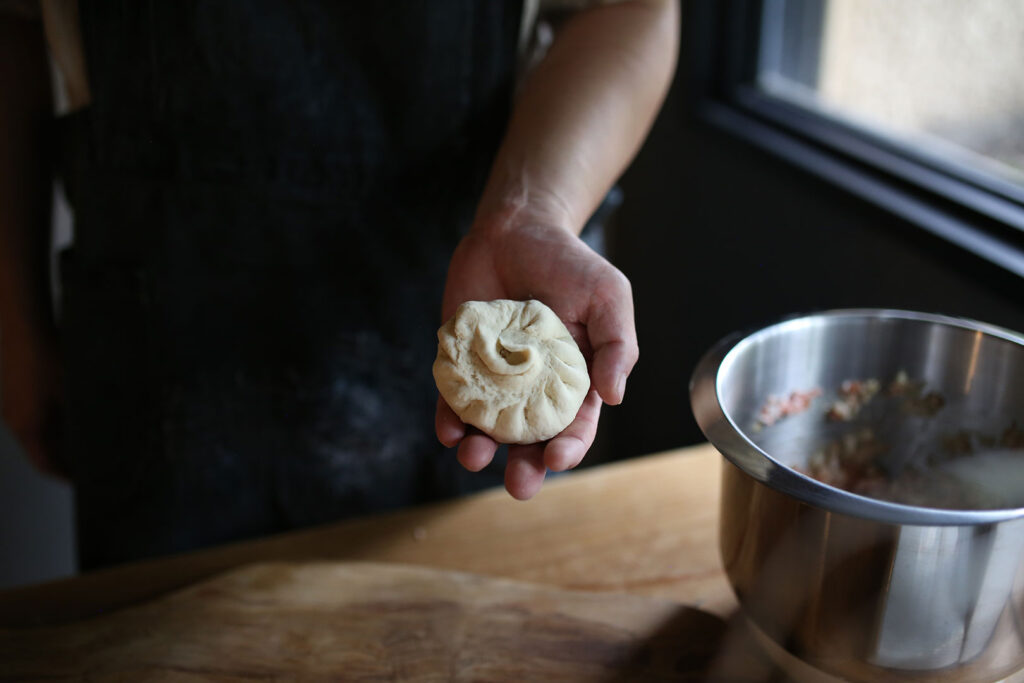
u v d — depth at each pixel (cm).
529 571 66
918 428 66
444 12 70
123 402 77
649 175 143
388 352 78
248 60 68
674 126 132
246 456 78
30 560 113
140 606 62
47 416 86
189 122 69
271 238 73
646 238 148
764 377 63
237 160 71
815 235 98
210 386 76
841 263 94
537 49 79
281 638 60
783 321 63
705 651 59
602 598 63
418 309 77
